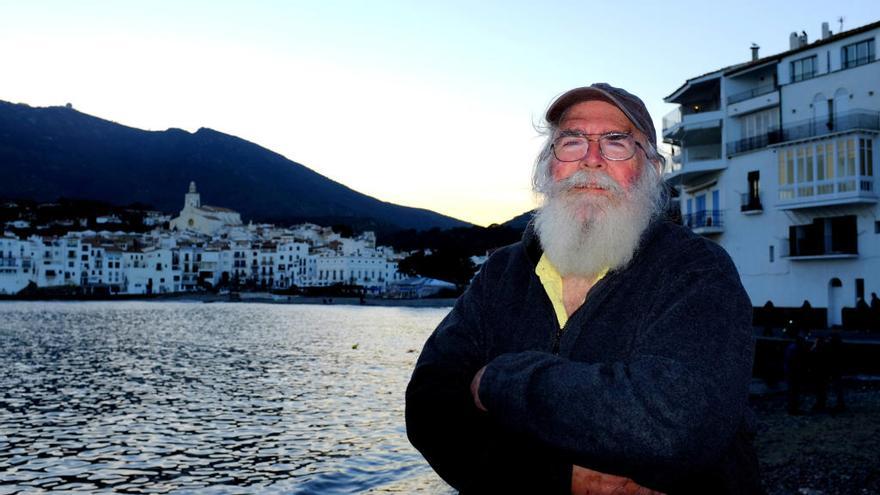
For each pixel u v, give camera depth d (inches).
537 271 89.4
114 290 7839.6
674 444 61.1
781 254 1488.7
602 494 69.8
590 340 78.6
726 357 67.5
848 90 1382.9
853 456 521.0
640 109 91.5
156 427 845.8
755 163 1563.7
